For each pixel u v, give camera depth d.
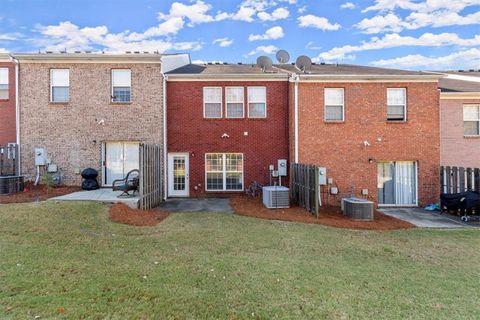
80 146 14.61
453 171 13.70
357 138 14.55
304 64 15.81
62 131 14.55
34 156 14.45
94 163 14.62
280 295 4.67
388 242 8.07
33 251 6.15
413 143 14.56
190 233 8.10
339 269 5.88
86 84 14.59
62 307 4.05
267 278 5.29
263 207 12.52
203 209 12.05
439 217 11.97
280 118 15.22
